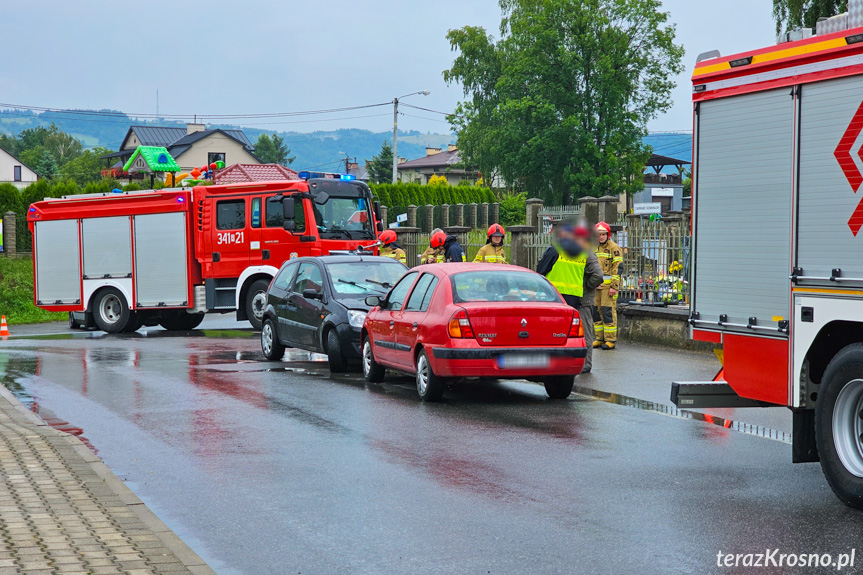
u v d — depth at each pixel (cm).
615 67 6412
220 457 799
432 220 5584
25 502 637
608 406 1049
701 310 767
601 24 6362
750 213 716
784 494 666
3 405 1059
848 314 631
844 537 563
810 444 689
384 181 12331
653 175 9144
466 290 1077
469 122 7838
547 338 1051
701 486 689
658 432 897
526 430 907
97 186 4712
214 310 2081
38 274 2242
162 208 2105
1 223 4288
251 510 638
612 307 1567
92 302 2186
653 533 574
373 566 521
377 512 629
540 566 516
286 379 1280
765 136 703
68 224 2206
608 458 784
